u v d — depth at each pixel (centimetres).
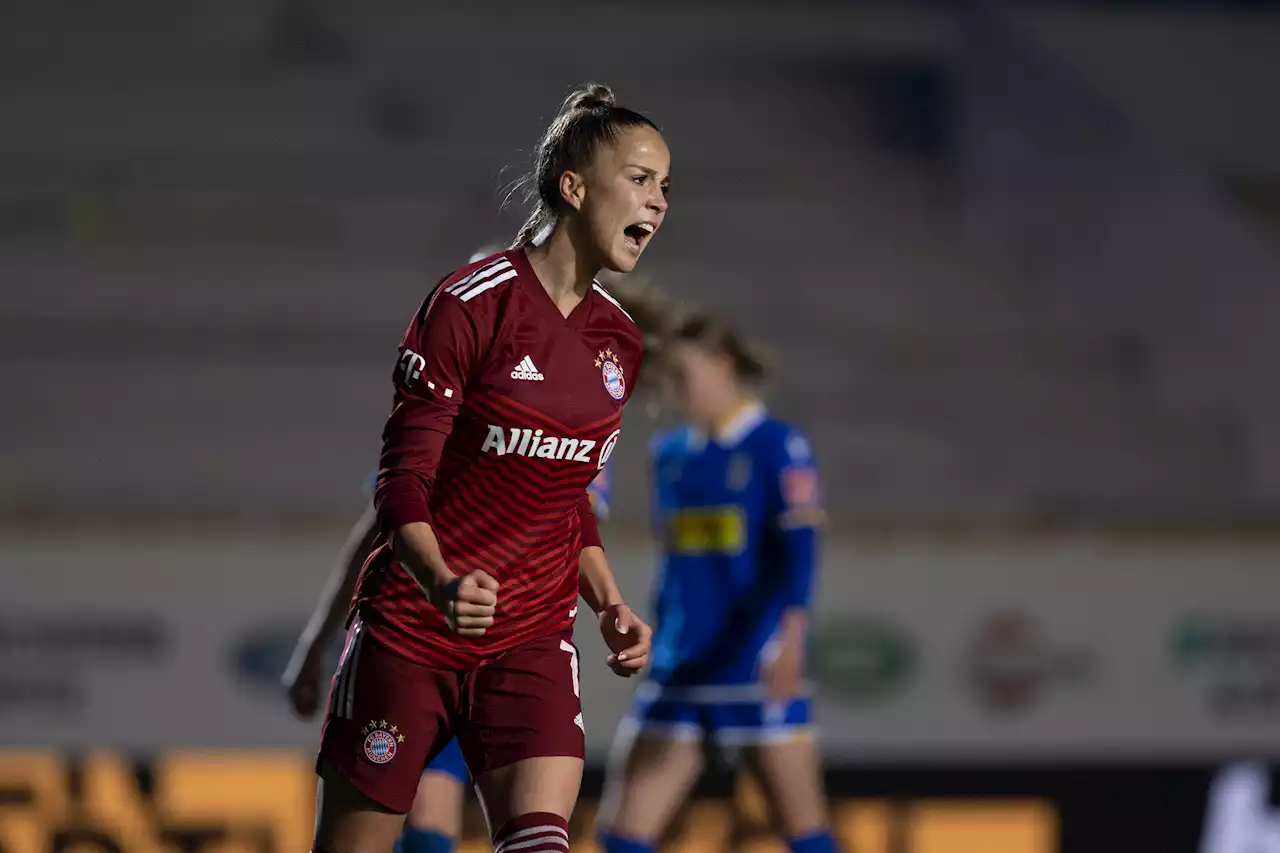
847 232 4409
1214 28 4781
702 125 4616
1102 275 4406
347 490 3678
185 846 2181
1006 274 4375
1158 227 4506
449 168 4466
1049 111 4694
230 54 4559
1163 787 2647
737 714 1675
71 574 2516
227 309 4031
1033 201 4544
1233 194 4616
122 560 2528
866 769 2588
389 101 4569
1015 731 2620
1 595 2503
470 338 894
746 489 1716
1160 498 3869
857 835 2311
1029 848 2388
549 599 959
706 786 2256
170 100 4434
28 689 2488
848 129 4656
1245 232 4525
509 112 4612
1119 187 4584
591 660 2481
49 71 4422
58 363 3834
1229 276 4444
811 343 4112
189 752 2502
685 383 1748
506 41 4684
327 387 3894
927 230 4462
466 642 933
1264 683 2697
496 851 920
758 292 4222
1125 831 2622
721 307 4166
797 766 1677
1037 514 3638
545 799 919
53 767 2184
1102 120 4672
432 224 4328
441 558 858
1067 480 3875
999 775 2612
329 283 4134
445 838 1318
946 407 4009
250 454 3709
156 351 3906
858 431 3928
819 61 4734
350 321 4059
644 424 3522
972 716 2620
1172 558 2738
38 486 3550
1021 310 4275
